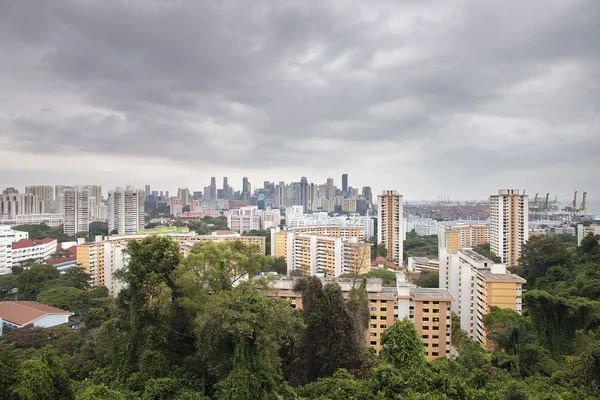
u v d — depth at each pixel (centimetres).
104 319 7738
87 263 13600
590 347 5272
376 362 5650
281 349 6044
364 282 6575
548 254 11550
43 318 9162
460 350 7456
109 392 3906
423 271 14838
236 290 4897
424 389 4506
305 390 4800
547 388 5016
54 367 3950
